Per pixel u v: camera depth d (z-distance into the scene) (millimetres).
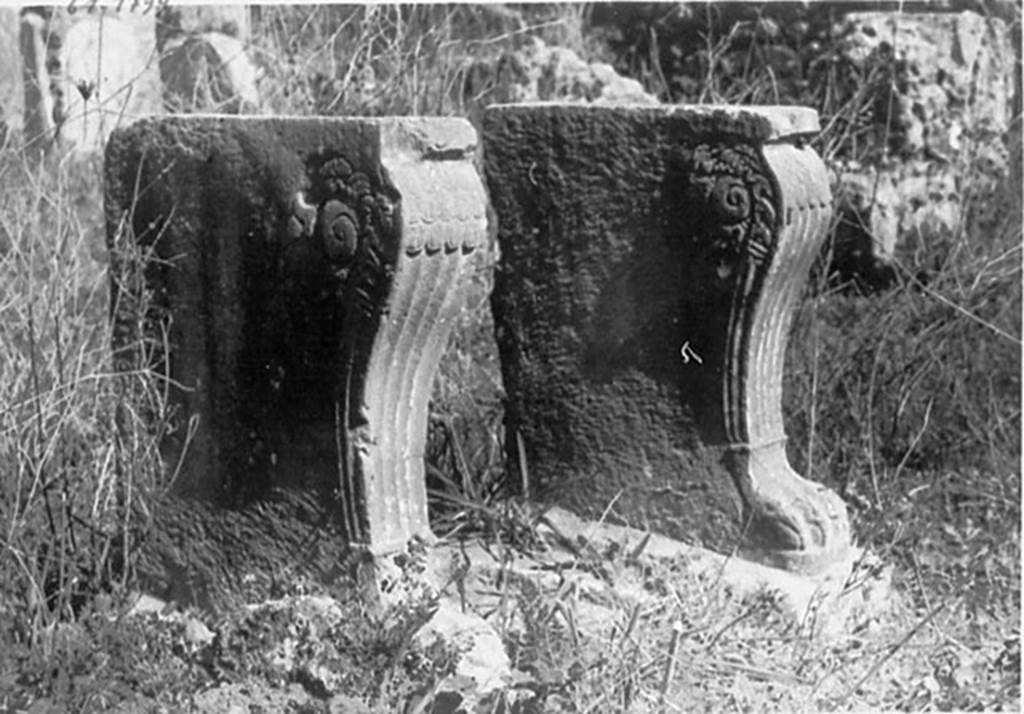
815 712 6199
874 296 9344
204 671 6020
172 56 9867
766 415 7066
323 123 6121
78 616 6414
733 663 6363
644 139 7004
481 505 7055
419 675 5875
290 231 6199
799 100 10305
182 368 6461
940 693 6348
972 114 10219
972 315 8695
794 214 6820
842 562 7059
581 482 7203
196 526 6477
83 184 9000
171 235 6422
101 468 6820
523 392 7270
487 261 9094
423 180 6078
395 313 6102
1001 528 7895
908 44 10062
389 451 6258
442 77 10062
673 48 10945
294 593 6289
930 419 8805
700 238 6941
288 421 6301
